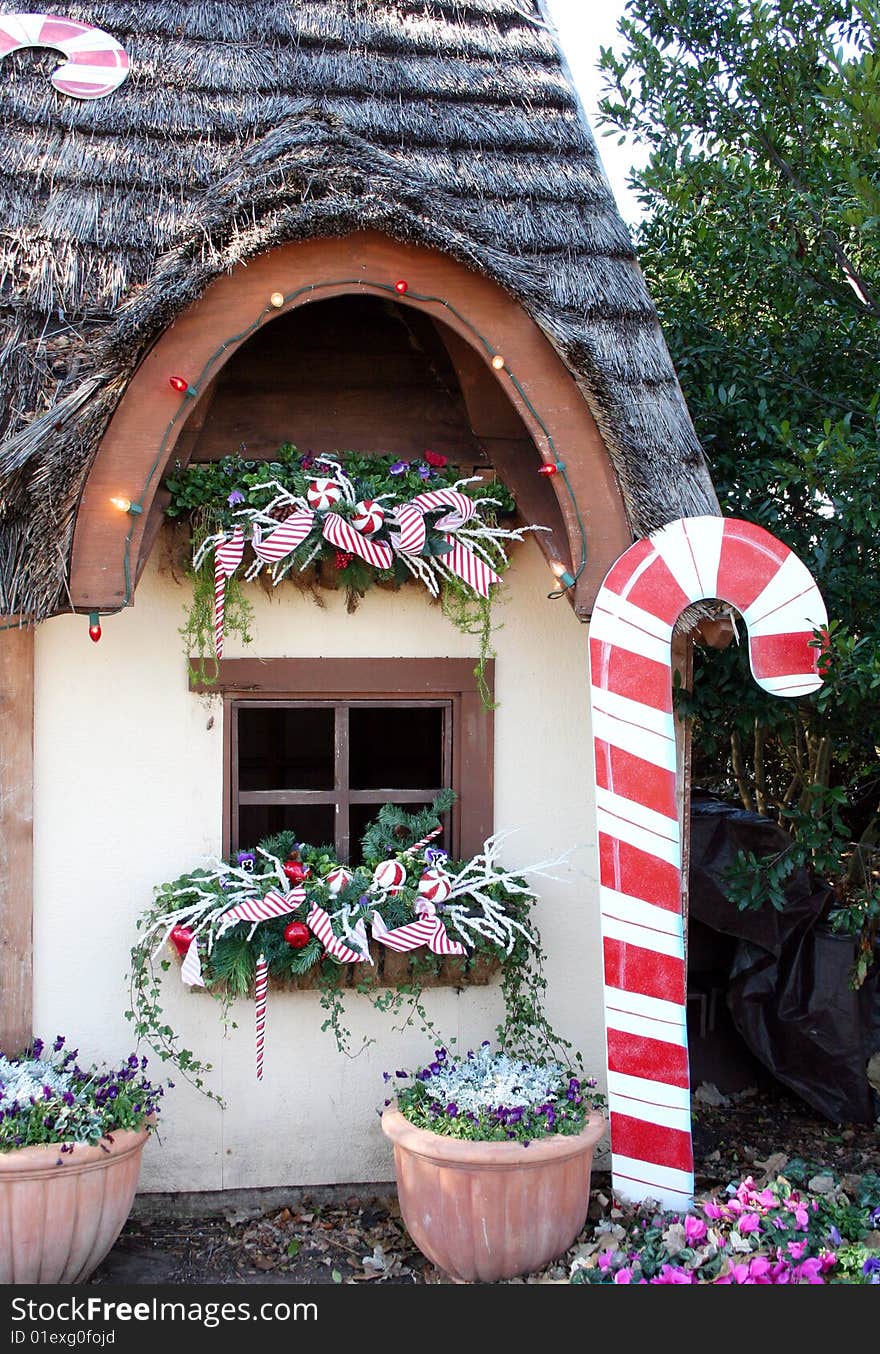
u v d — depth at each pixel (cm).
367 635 473
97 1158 377
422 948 454
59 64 470
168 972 453
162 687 459
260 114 466
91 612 388
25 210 429
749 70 582
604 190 473
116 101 463
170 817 459
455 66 499
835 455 466
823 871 545
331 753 687
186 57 482
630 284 450
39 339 405
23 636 447
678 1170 409
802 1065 555
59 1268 380
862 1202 399
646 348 438
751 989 559
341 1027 464
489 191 458
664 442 421
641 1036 411
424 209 396
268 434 473
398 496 449
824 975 550
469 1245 384
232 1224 447
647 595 409
